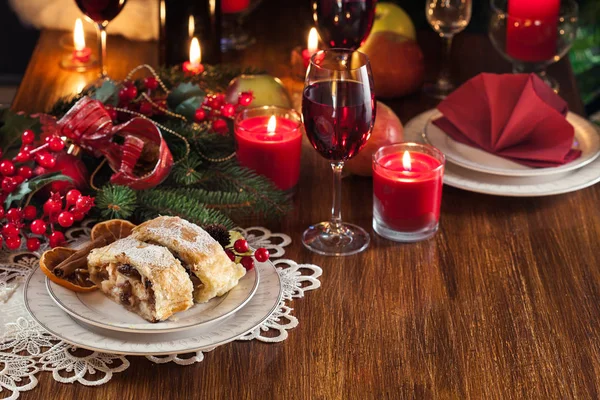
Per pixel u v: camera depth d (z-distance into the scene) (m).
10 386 1.20
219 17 1.83
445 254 1.41
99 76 1.81
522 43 1.82
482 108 1.59
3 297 1.31
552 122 1.53
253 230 1.45
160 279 1.22
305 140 1.67
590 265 1.39
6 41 2.76
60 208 1.34
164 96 1.55
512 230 1.46
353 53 1.38
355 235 1.44
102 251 1.26
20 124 1.46
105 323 1.21
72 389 1.20
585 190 1.54
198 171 1.49
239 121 1.51
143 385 1.21
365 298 1.33
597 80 2.50
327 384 1.22
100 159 1.50
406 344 1.27
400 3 2.34
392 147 1.44
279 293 1.28
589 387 1.22
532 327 1.29
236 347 1.26
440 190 1.42
